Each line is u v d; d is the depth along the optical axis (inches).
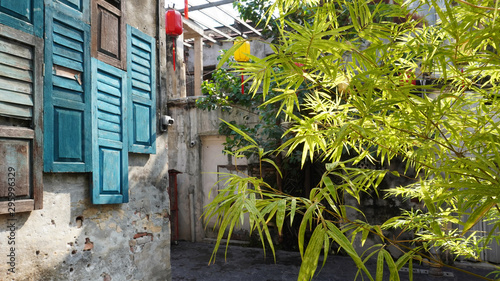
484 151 42.0
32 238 100.4
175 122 334.3
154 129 148.6
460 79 45.4
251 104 288.5
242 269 238.7
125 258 133.2
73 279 112.2
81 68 114.7
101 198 120.6
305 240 282.0
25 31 96.7
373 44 38.6
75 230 114.0
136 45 140.9
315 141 49.3
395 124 47.5
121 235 132.2
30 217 100.1
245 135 40.3
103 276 123.4
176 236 315.6
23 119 97.1
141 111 142.2
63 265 109.3
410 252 40.8
